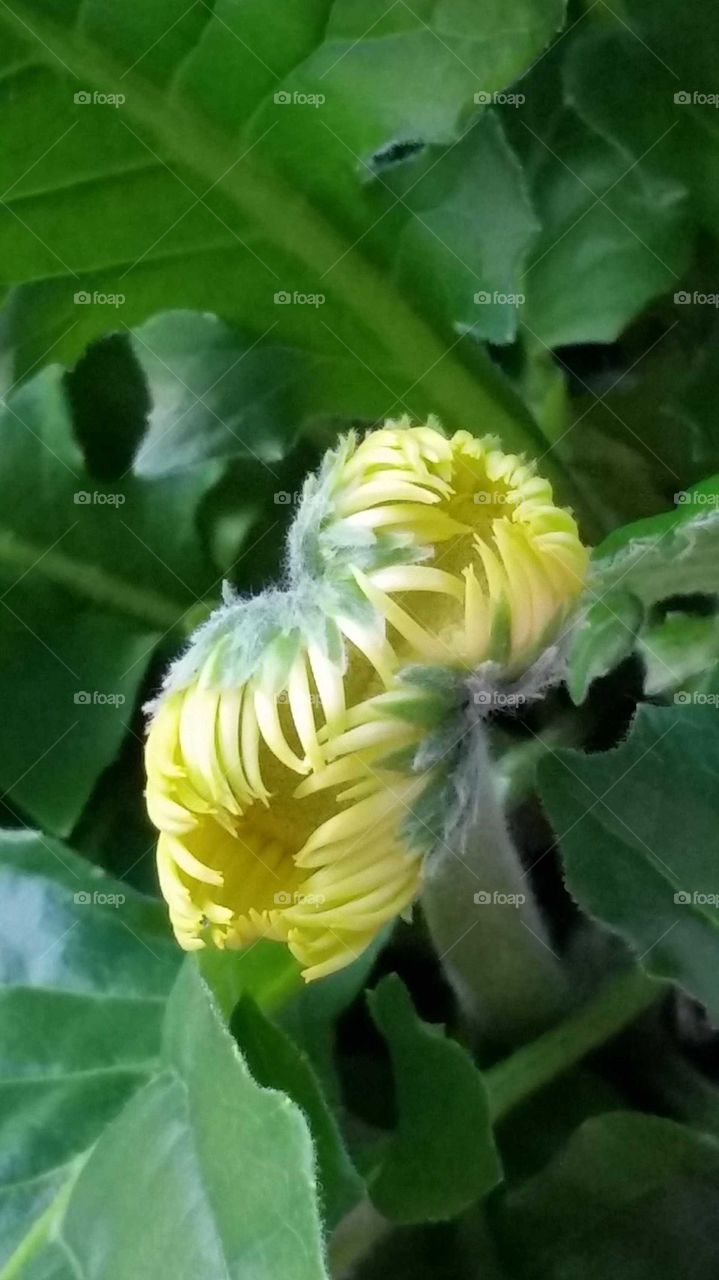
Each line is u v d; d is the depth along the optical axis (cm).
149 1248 27
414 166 33
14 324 34
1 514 34
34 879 32
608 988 32
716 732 30
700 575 31
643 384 34
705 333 34
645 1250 30
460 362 34
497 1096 31
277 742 24
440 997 32
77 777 34
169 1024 30
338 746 24
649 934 30
